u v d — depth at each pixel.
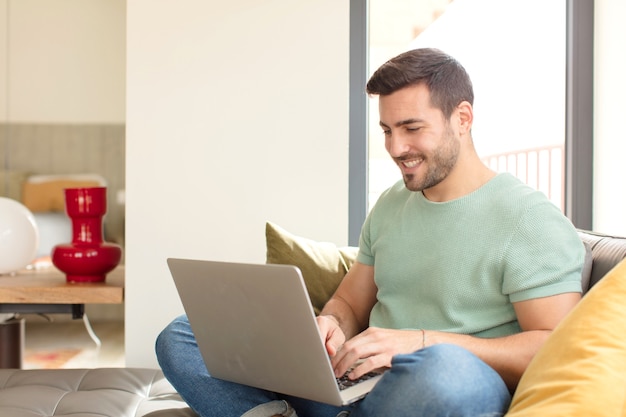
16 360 2.75
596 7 2.89
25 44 3.80
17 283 2.64
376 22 3.27
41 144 3.80
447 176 1.72
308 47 2.82
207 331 1.59
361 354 1.47
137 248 2.82
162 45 2.82
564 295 1.53
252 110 2.82
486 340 1.50
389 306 1.79
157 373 2.23
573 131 2.91
